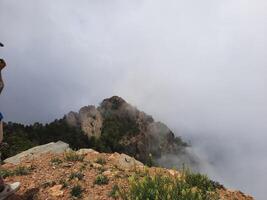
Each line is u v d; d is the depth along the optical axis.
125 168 8.34
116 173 7.51
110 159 8.77
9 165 8.15
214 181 7.66
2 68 5.66
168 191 6.12
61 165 7.87
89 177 7.27
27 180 7.12
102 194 6.62
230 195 7.22
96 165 7.99
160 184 6.46
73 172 7.43
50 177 7.24
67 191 6.68
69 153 8.61
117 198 6.50
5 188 5.94
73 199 6.45
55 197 6.49
